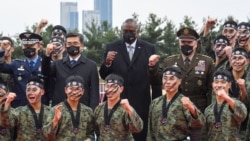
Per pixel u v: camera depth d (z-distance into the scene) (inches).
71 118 464.1
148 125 476.4
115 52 498.6
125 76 510.6
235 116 446.9
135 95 510.0
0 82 480.7
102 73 507.5
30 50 509.0
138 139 510.9
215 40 514.3
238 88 478.6
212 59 524.7
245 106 455.2
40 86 474.9
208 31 546.0
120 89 469.1
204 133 460.8
